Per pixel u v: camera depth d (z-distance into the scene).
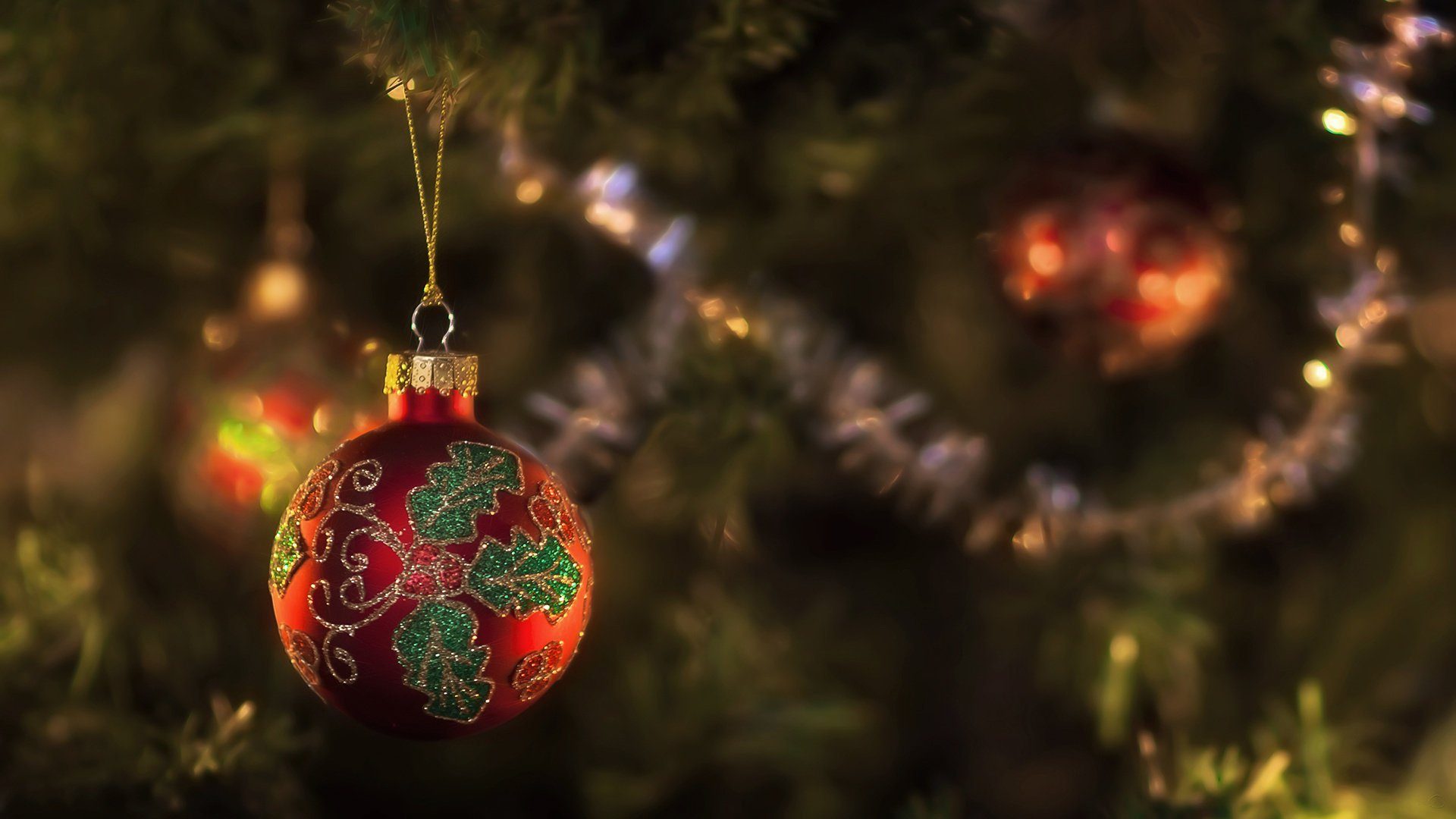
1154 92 0.77
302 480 0.71
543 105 0.68
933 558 0.86
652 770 0.76
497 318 0.79
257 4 0.70
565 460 0.71
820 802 0.80
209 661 0.76
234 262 0.78
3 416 0.81
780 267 0.80
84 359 0.79
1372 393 0.79
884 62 0.69
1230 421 0.80
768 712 0.77
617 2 0.65
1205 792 0.71
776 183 0.76
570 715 0.79
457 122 0.70
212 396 0.71
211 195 0.77
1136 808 0.70
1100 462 0.81
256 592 0.77
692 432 0.72
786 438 0.73
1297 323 0.79
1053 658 0.80
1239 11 0.73
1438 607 0.79
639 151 0.73
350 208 0.76
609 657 0.79
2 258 0.78
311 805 0.74
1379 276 0.69
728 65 0.68
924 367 0.81
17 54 0.70
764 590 0.83
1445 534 0.79
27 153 0.73
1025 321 0.72
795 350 0.72
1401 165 0.72
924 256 0.80
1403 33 0.67
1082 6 0.73
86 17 0.70
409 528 0.60
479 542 0.60
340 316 0.76
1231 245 0.71
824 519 0.86
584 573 0.62
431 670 0.60
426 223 0.63
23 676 0.73
